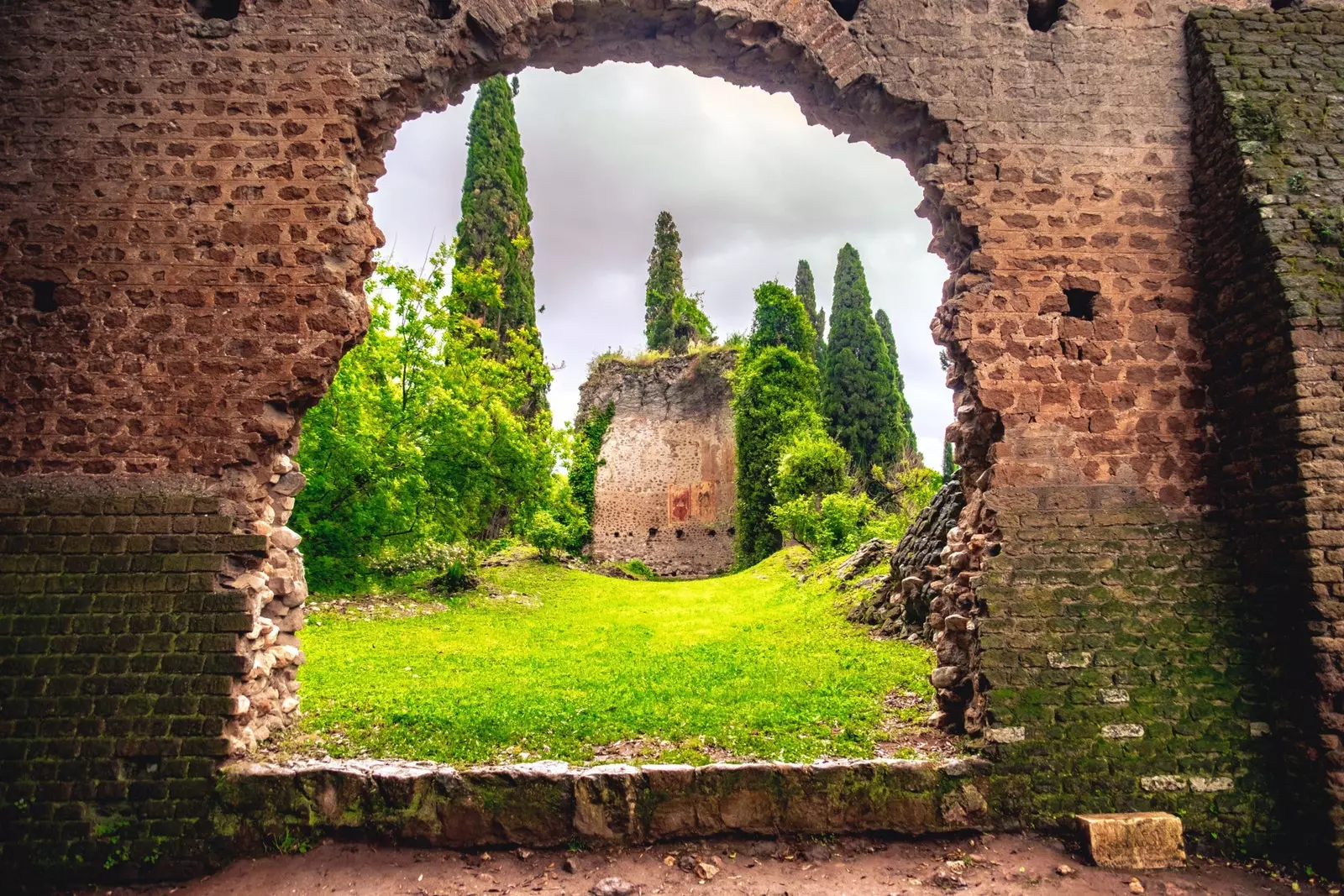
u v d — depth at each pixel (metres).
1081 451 5.26
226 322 5.07
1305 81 5.36
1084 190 5.54
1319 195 4.99
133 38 5.29
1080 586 5.06
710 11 5.68
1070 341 5.37
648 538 29.91
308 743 5.59
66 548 4.77
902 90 5.58
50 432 4.91
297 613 5.88
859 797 4.77
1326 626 4.48
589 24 5.84
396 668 8.93
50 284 5.06
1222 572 5.09
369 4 5.44
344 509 13.60
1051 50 5.67
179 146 5.21
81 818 4.50
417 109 5.61
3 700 4.59
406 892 4.21
